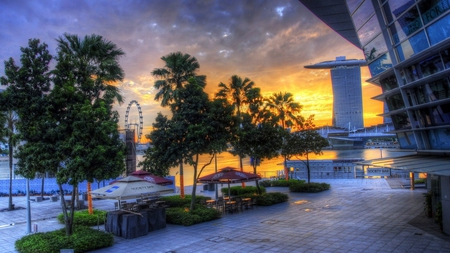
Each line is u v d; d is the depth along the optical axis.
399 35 16.81
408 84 16.66
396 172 39.50
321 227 14.98
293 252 11.34
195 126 16.84
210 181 19.70
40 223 18.50
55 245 11.65
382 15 17.53
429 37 14.59
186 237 14.06
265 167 72.88
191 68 24.14
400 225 14.80
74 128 12.23
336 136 151.75
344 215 17.62
